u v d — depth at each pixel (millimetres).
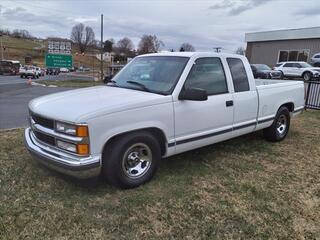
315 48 32562
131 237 3047
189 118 4316
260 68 25828
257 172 4672
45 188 3910
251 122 5367
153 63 4746
